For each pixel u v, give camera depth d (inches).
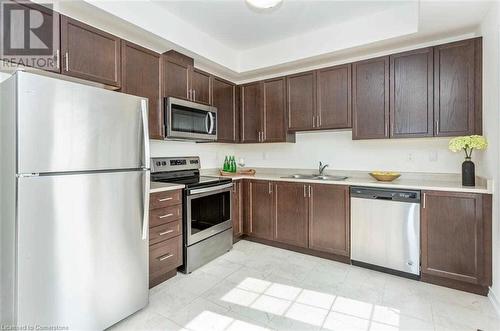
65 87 58.8
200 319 73.0
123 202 70.9
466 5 78.4
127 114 71.5
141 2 94.2
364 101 113.2
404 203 95.9
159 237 91.3
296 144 146.9
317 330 68.1
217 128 134.5
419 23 89.1
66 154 59.1
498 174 76.7
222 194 121.7
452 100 95.6
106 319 67.7
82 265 62.5
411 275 95.6
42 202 55.7
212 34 122.0
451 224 88.0
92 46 82.4
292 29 117.6
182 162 129.2
